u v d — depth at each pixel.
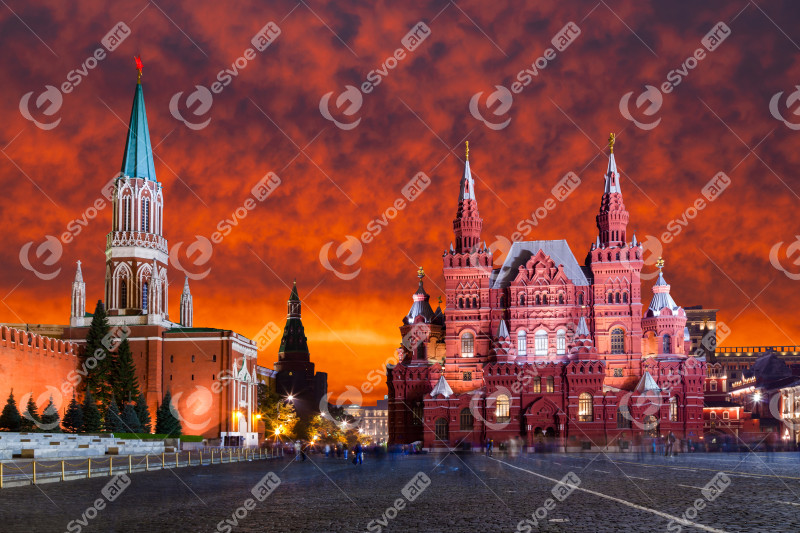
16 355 105.62
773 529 22.66
